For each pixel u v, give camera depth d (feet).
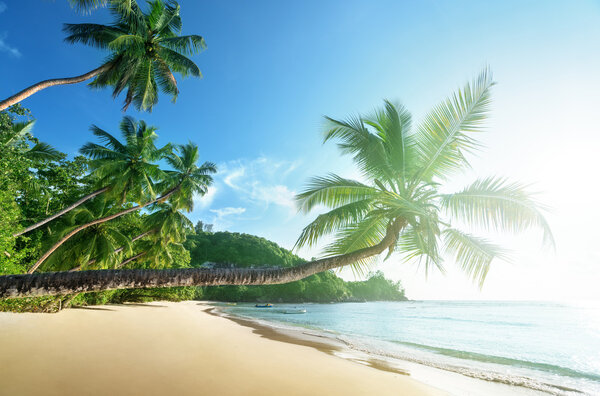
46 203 66.13
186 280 10.07
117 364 19.95
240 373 20.08
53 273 8.61
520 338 63.57
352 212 19.53
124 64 42.01
